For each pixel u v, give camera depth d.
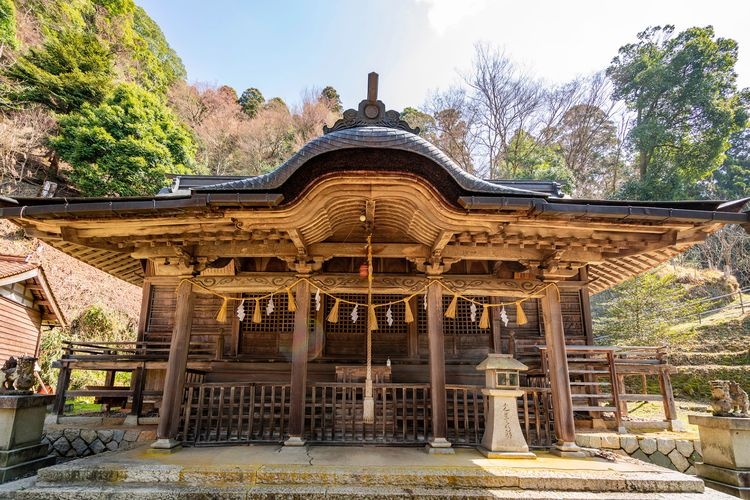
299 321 6.23
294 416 5.90
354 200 5.40
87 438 7.25
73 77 24.75
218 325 9.23
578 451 5.49
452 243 6.35
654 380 16.44
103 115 22.59
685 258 29.00
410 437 6.27
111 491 4.14
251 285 6.44
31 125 23.36
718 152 27.59
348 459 5.03
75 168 21.58
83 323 17.56
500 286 6.46
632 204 5.29
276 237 6.07
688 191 28.41
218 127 38.75
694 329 18.92
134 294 22.12
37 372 12.84
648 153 29.78
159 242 6.16
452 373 8.59
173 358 5.93
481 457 5.27
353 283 6.51
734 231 26.34
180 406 5.89
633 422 8.28
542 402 6.78
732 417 5.11
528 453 5.27
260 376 8.44
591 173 32.31
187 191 9.82
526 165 26.48
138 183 21.97
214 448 5.72
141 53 35.53
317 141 4.97
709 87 28.00
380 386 6.25
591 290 11.52
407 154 5.01
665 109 29.59
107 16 34.41
